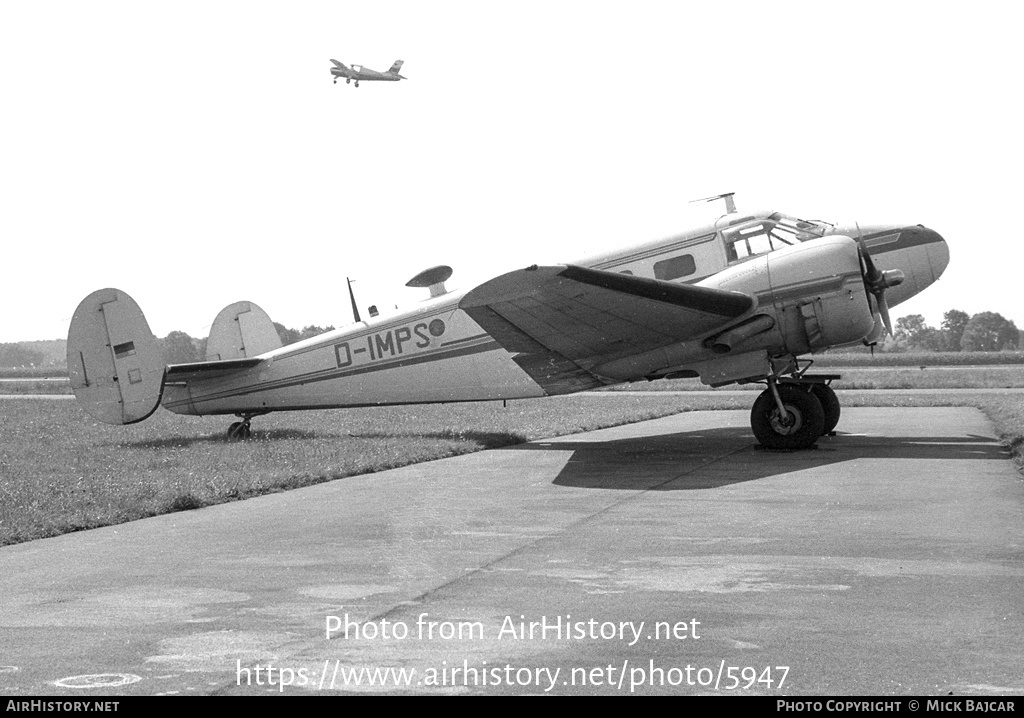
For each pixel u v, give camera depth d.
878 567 5.97
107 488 10.09
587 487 9.86
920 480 9.62
